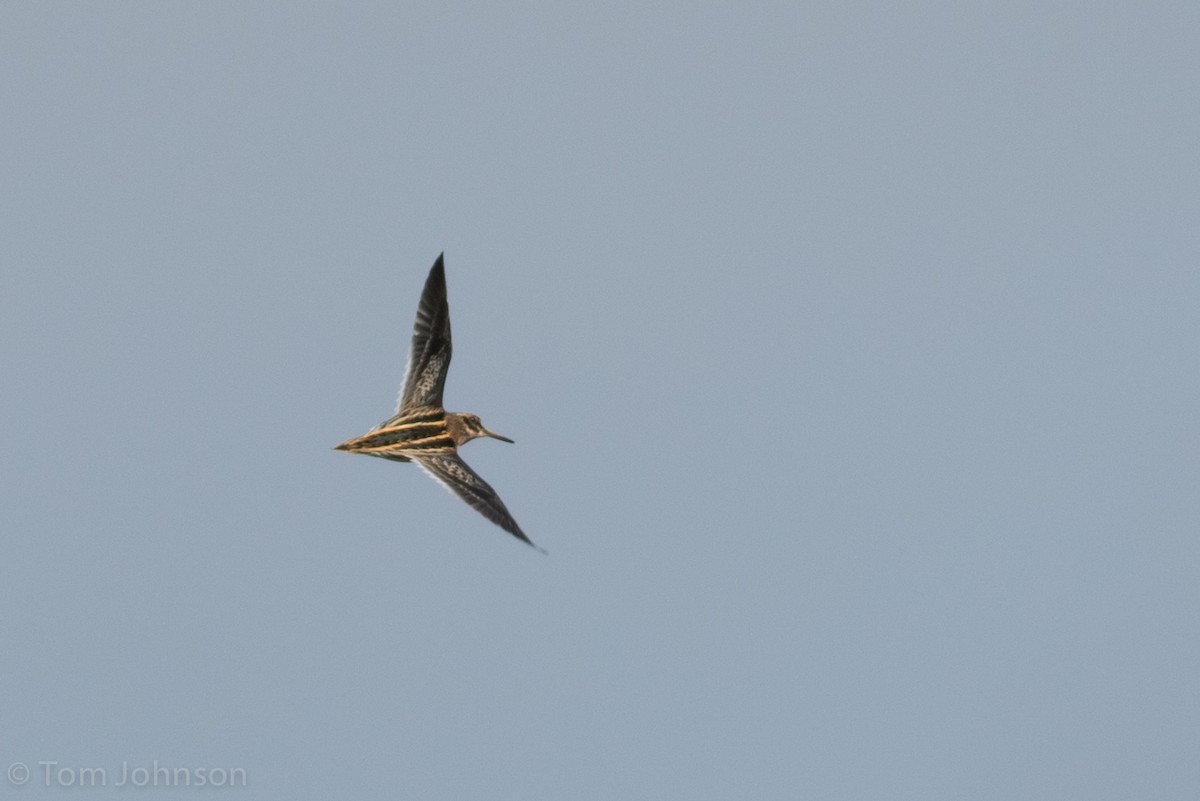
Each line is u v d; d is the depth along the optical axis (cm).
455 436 2250
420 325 2261
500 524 2072
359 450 2159
